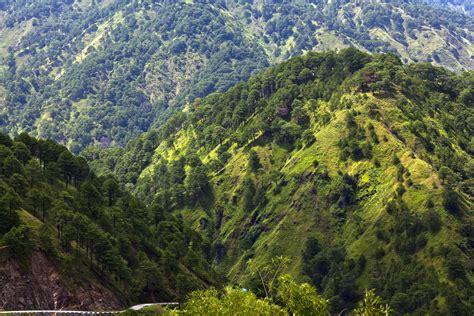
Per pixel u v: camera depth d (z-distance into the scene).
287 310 92.88
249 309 92.62
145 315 163.62
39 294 157.00
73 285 165.12
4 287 150.62
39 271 160.38
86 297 165.62
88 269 175.62
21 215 170.62
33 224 171.12
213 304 94.81
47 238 167.75
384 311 92.75
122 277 183.75
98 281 174.88
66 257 170.38
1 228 160.38
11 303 150.12
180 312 98.19
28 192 183.75
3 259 153.38
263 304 92.56
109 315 158.25
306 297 92.44
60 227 178.00
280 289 94.69
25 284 154.62
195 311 96.12
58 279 162.62
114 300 173.12
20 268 155.38
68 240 176.25
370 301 93.50
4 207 161.88
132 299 181.50
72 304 161.50
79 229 180.38
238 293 95.69
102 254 181.25
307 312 91.75
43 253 164.62
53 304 158.62
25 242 159.75
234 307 94.06
